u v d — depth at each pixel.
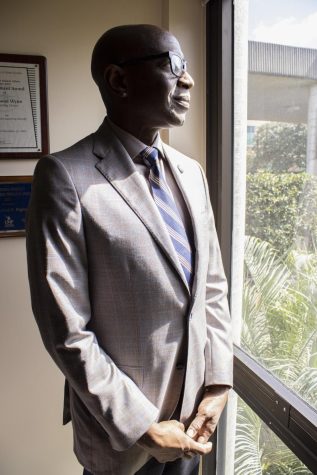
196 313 0.93
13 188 1.45
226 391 1.01
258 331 1.33
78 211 0.80
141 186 0.86
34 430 1.61
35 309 0.82
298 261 1.12
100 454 0.92
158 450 0.85
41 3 1.38
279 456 1.20
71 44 1.42
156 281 0.84
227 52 1.37
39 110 1.42
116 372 0.85
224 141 1.41
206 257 0.97
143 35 0.82
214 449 1.50
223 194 1.44
